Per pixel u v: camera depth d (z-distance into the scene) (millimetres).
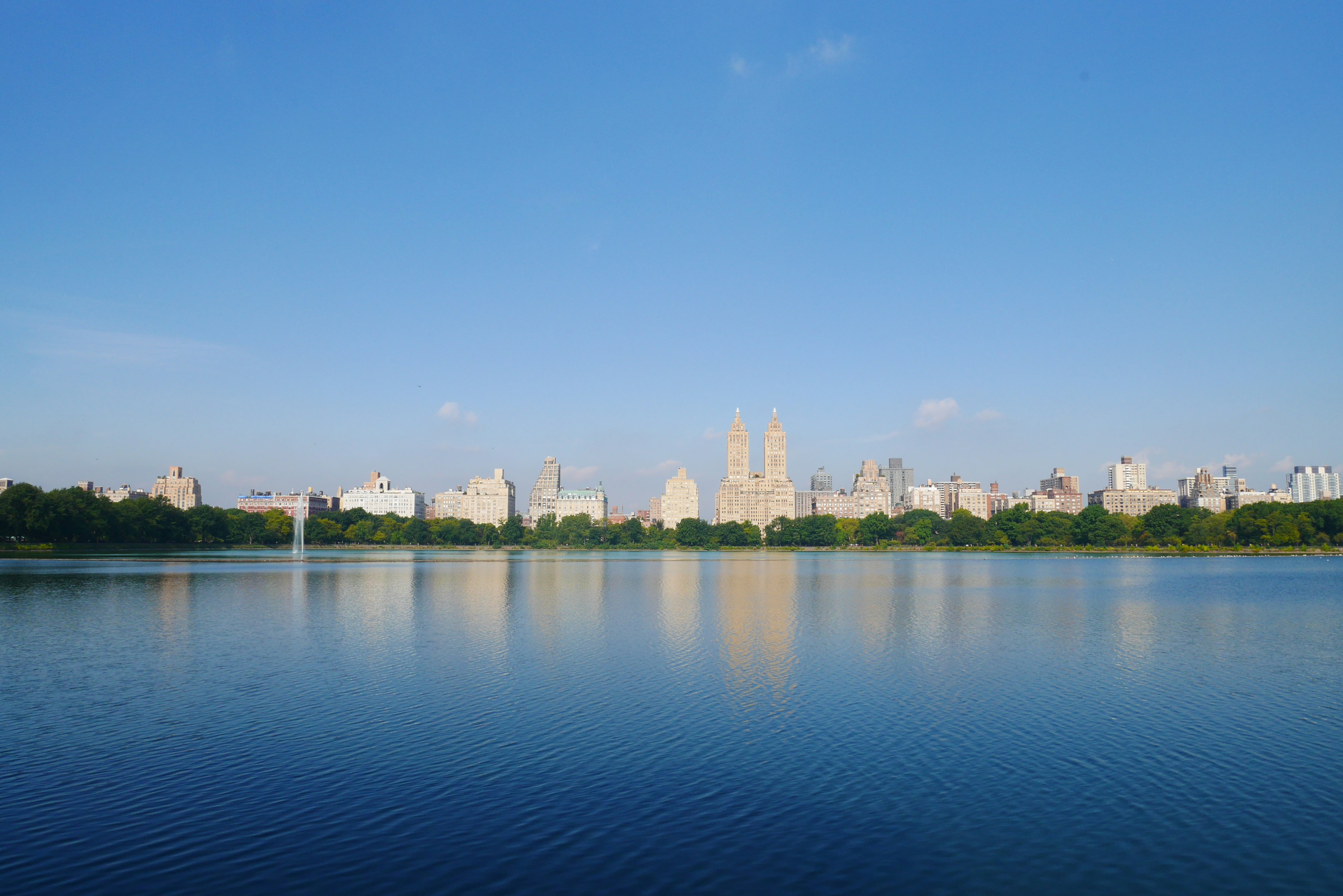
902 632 74438
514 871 25594
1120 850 27391
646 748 37594
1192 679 53531
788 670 55625
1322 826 29375
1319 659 61375
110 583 126438
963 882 25109
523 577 152875
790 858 26688
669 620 83188
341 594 110375
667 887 24625
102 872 25484
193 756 36250
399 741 38562
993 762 35938
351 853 26750
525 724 41562
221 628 75062
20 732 39719
